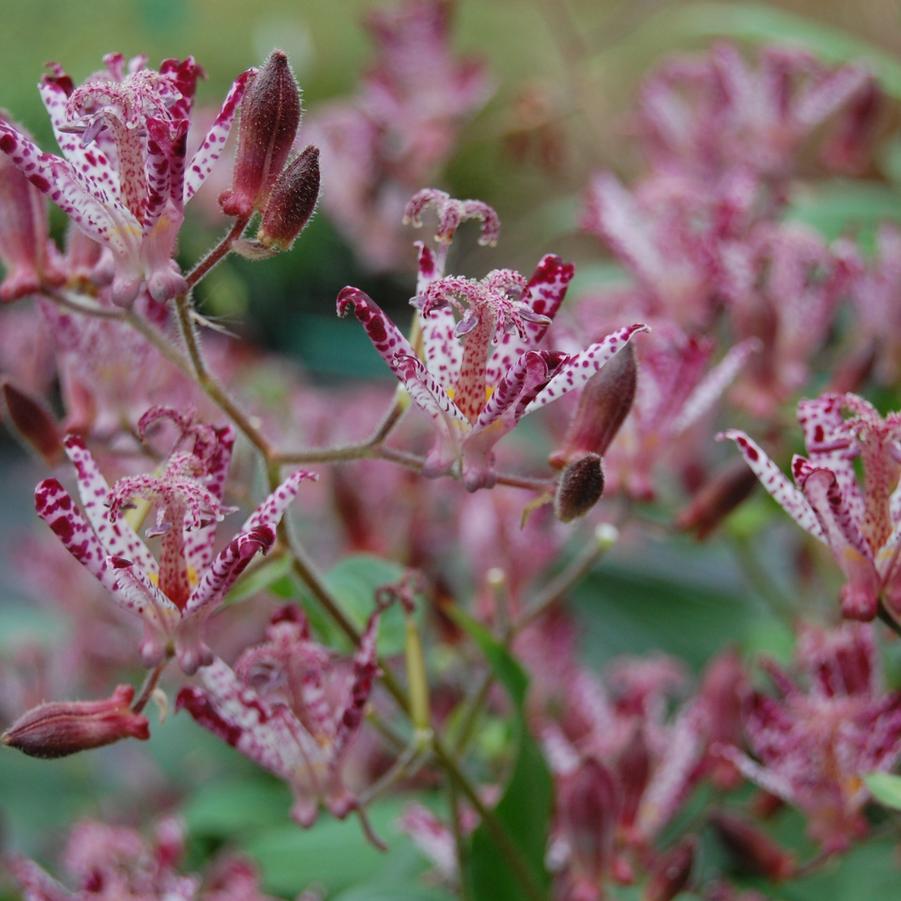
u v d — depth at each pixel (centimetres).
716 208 46
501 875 40
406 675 45
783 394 46
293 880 45
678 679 45
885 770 41
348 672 41
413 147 56
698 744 43
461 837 40
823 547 46
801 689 46
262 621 49
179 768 53
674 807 43
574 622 47
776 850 42
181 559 37
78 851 44
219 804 49
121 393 41
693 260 46
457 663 46
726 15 51
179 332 39
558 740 44
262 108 37
